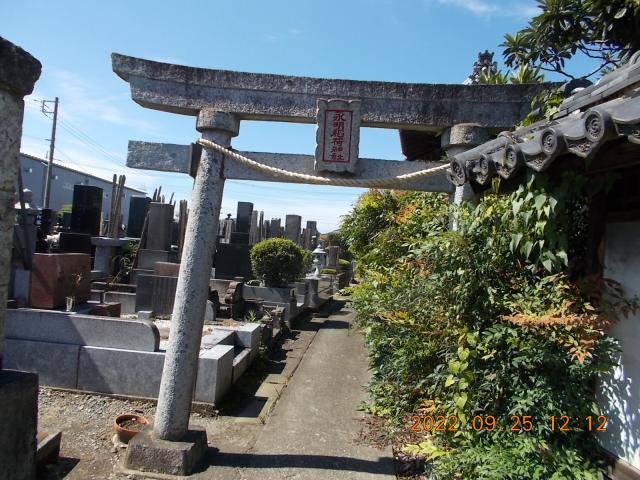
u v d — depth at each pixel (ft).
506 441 9.50
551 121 9.79
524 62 16.88
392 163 12.70
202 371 16.85
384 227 23.91
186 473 11.94
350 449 13.58
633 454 8.54
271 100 12.69
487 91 12.40
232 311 29.19
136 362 17.37
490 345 9.95
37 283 23.75
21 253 25.00
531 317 8.70
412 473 12.35
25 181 95.71
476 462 9.51
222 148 12.60
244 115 12.85
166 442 12.28
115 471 12.08
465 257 10.39
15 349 17.81
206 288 12.65
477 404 10.14
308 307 38.73
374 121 12.66
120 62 12.72
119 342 17.70
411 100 12.58
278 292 33.60
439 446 11.27
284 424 15.37
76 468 12.30
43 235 39.14
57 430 14.70
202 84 12.69
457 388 10.38
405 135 18.47
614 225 9.32
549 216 8.71
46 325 18.02
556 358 8.78
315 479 11.91
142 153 12.98
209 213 12.61
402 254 18.61
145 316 27.53
